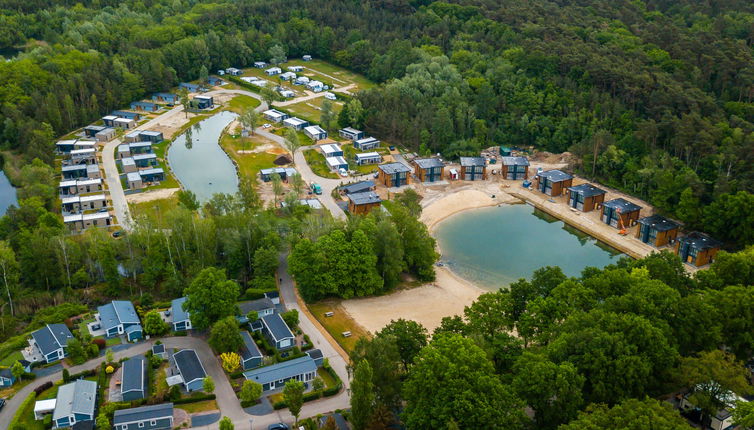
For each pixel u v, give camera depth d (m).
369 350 151.12
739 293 166.62
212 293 185.38
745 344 164.12
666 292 165.00
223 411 158.50
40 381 169.75
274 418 156.25
